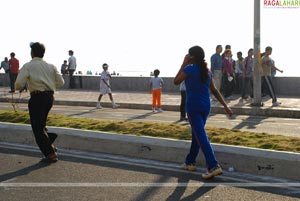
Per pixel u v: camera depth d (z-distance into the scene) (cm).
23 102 2078
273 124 1314
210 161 668
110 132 918
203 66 671
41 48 779
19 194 612
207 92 682
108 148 848
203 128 678
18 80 759
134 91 2448
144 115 1564
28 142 940
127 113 1638
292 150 729
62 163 781
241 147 717
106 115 1559
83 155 842
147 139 807
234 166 718
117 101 1914
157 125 962
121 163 779
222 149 730
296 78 2009
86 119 1086
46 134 786
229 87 1898
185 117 1404
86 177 693
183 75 672
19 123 1047
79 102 1980
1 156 834
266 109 1541
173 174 705
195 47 679
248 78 1873
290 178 670
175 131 891
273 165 683
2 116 1127
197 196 598
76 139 887
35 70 766
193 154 718
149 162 782
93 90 2591
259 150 700
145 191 622
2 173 717
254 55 1620
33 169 741
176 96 2088
